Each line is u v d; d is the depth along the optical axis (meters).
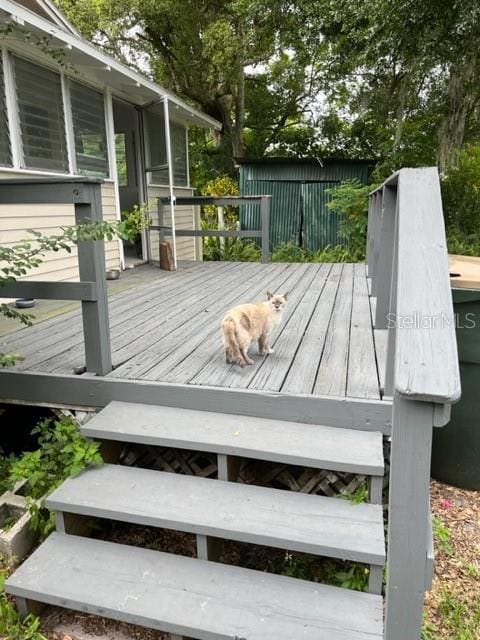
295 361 2.56
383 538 1.65
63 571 1.78
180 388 2.22
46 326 3.45
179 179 8.77
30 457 2.25
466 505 2.72
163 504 1.86
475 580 2.17
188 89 13.57
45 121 4.80
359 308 3.84
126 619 1.62
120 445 2.30
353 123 12.66
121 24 12.69
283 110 14.05
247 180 9.97
